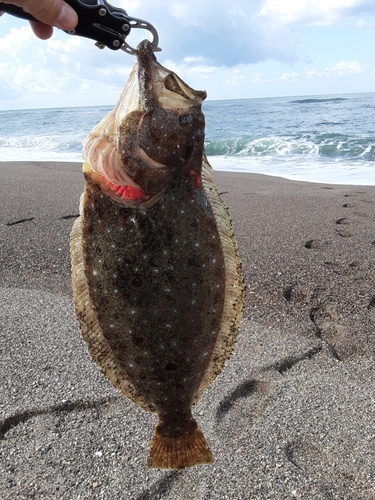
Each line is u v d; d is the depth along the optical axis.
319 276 1.04
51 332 0.86
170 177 0.39
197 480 0.58
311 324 0.90
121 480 0.58
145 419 0.67
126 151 0.36
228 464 0.60
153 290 0.41
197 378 0.47
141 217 0.39
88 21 0.35
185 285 0.41
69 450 0.62
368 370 0.78
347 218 1.47
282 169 2.78
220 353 0.48
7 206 1.62
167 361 0.45
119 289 0.42
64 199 1.73
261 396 0.73
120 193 0.39
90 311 0.44
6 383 0.73
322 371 0.78
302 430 0.65
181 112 0.38
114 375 0.47
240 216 1.55
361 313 0.92
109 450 0.62
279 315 0.93
